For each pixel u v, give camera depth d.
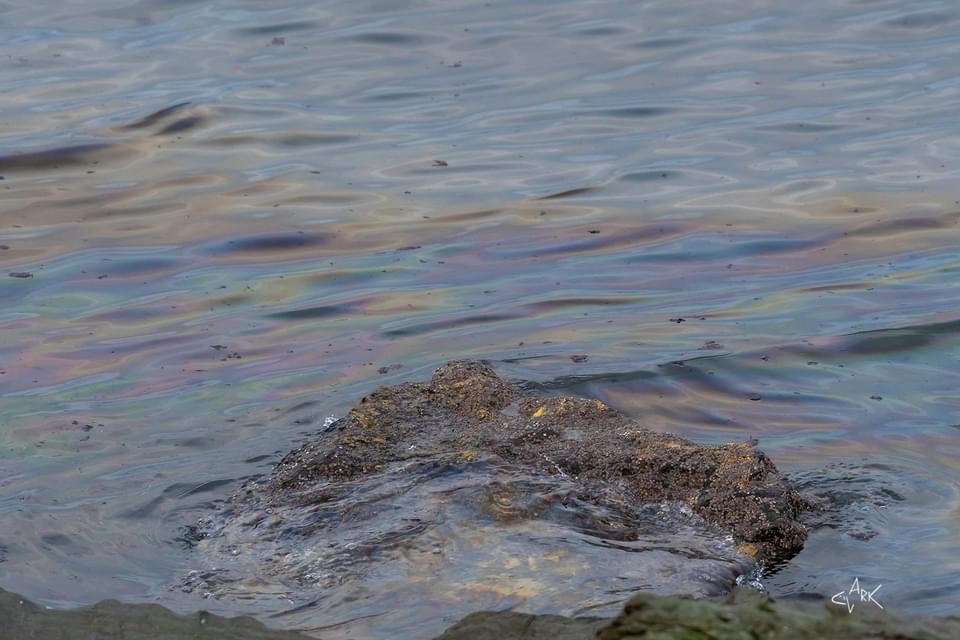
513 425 12.83
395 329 16.73
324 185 22.88
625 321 16.86
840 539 11.06
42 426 13.93
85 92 28.20
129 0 36.50
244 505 11.84
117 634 9.59
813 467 12.58
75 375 15.39
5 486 12.48
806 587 10.27
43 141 24.86
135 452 13.24
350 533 10.88
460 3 35.88
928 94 27.12
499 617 9.45
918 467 12.51
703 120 26.23
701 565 10.27
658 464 11.79
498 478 11.45
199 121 26.30
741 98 27.52
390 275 18.81
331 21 34.19
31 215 21.34
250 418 14.05
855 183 22.36
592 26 33.28
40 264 19.25
